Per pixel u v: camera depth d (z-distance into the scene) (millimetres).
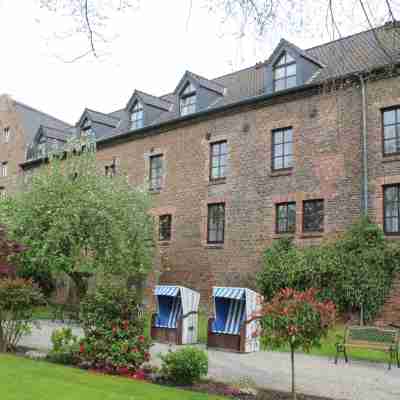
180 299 14039
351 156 16469
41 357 9953
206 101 21781
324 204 16844
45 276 23422
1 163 33094
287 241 17453
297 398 7570
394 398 7730
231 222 19297
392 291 14984
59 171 17656
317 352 12227
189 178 21125
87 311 9242
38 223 16234
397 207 15430
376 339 10586
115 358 8664
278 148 18578
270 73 19203
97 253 16719
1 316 10789
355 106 16641
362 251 15461
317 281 16016
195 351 8484
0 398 6191
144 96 24531
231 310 13047
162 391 7176
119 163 24406
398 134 15719
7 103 33719
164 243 21469
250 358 11367
